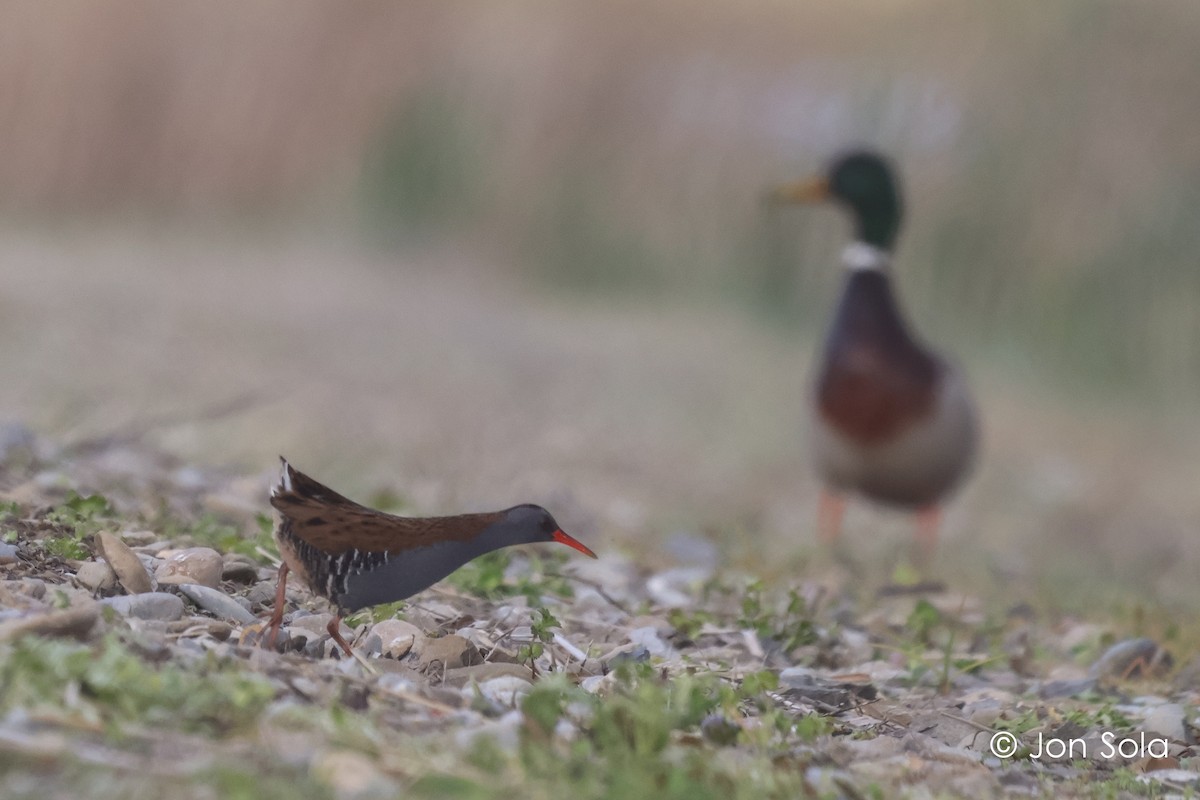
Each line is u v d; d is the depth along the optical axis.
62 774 4.18
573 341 21.67
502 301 24.48
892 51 25.89
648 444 16.05
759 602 8.36
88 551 6.77
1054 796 5.76
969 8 25.86
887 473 11.83
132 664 4.74
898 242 24.28
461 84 27.84
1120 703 7.54
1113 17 24.86
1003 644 8.85
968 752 6.20
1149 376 22.86
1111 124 24.09
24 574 6.25
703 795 4.62
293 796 4.22
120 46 28.27
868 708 6.76
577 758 4.81
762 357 22.27
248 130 28.38
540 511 5.97
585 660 6.61
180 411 13.46
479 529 5.86
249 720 4.71
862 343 11.68
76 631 5.15
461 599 7.66
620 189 26.41
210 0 28.64
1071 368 23.16
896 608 9.66
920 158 24.66
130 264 22.64
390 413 15.23
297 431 13.55
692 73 26.69
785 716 6.05
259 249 25.94
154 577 6.55
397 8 28.70
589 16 28.06
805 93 25.86
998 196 24.02
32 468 8.71
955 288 23.98
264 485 9.69
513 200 26.91
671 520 12.43
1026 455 18.70
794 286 24.86
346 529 5.70
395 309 21.92
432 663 6.09
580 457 14.77
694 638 7.68
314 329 19.25
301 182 28.23
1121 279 23.28
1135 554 13.92
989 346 23.58
